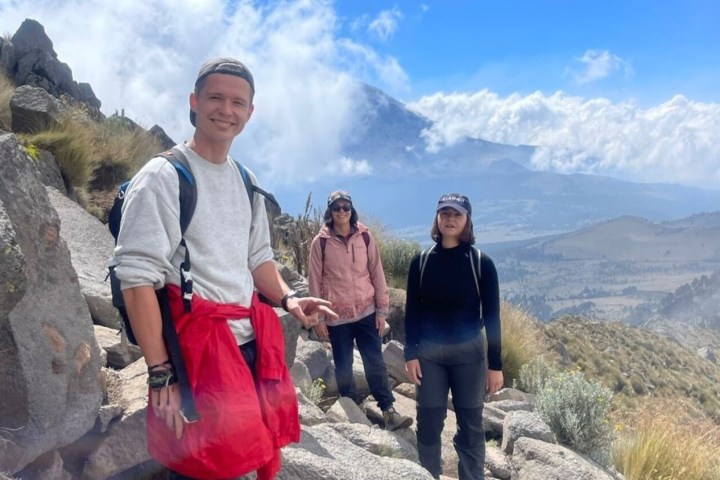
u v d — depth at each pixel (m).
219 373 1.95
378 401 5.96
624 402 16.22
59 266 2.51
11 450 2.12
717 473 5.98
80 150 8.27
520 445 5.39
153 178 1.94
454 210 4.27
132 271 1.86
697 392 28.67
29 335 2.26
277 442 2.13
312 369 6.62
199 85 2.09
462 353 4.38
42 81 14.45
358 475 3.39
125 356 3.96
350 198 5.96
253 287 2.25
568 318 35.22
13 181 2.28
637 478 5.68
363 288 5.98
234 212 2.14
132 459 2.72
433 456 4.51
